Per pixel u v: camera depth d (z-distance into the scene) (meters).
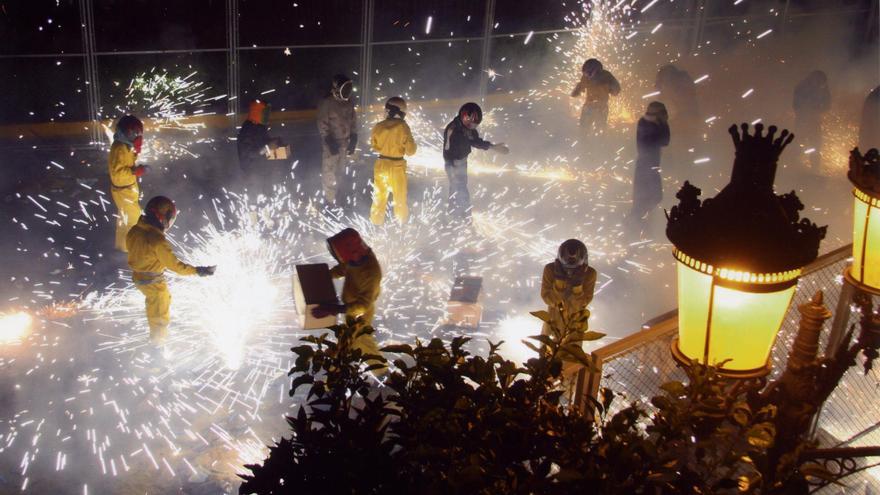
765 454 2.59
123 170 9.91
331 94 12.15
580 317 2.69
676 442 2.69
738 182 2.43
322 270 7.18
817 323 2.95
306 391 7.92
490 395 2.56
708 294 2.50
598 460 2.39
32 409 7.47
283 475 2.52
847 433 5.34
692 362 2.57
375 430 2.55
